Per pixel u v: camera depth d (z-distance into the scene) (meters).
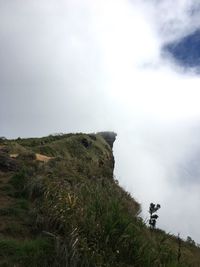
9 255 8.54
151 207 13.37
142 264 8.95
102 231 9.30
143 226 11.27
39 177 13.79
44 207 11.01
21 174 14.20
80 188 12.55
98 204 10.21
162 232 14.86
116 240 9.16
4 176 14.92
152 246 9.91
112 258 8.70
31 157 21.25
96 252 8.62
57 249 8.60
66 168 17.95
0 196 12.47
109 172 21.17
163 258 9.66
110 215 9.59
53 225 9.98
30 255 8.56
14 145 31.44
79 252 8.52
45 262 8.42
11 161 16.44
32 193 12.86
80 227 9.43
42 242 9.07
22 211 11.21
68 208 10.20
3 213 10.94
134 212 12.59
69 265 8.27
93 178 18.12
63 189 12.34
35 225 10.24
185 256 12.69
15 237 9.73
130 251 9.08
